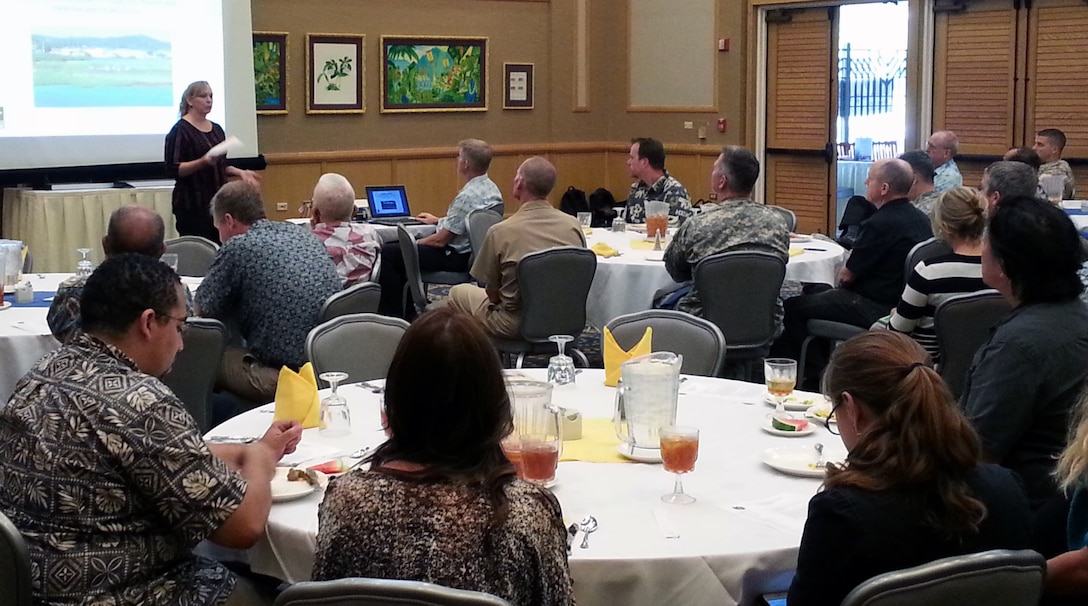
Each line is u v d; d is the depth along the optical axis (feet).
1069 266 8.41
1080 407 6.82
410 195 32.55
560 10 34.47
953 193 12.26
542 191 16.55
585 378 10.59
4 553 6.19
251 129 28.09
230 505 6.59
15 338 12.26
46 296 14.70
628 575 6.25
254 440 8.26
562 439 8.23
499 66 33.63
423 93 32.22
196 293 12.98
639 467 7.84
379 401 9.56
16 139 24.30
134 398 6.53
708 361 11.46
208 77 27.12
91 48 25.12
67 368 6.69
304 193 30.58
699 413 9.21
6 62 23.98
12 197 24.41
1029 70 26.91
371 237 16.75
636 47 34.63
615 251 18.24
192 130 23.00
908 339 5.96
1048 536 7.23
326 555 5.29
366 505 5.25
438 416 5.27
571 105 35.17
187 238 18.10
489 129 33.76
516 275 15.83
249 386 12.84
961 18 27.96
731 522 6.81
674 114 33.91
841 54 30.37
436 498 5.22
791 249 18.67
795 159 31.58
